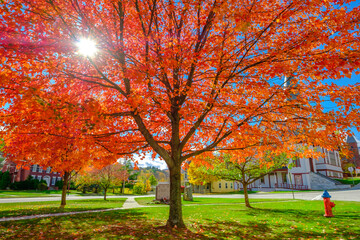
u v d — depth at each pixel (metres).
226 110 7.50
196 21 7.20
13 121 6.20
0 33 4.61
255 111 7.45
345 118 6.76
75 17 6.09
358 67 4.86
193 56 6.49
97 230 7.77
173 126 8.48
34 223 9.19
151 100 8.62
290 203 19.20
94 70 7.52
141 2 6.89
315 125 7.56
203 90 8.07
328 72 5.45
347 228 8.02
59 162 8.84
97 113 5.96
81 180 29.80
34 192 42.91
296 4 5.71
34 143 7.39
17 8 4.89
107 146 8.23
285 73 6.36
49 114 4.99
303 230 7.81
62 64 6.49
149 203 22.31
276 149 8.74
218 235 6.99
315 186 43.59
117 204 20.59
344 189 38.84
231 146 9.55
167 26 7.33
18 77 4.94
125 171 31.81
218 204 20.41
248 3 6.02
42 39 5.60
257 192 45.19
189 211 13.75
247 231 7.67
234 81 7.62
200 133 10.31
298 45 5.98
